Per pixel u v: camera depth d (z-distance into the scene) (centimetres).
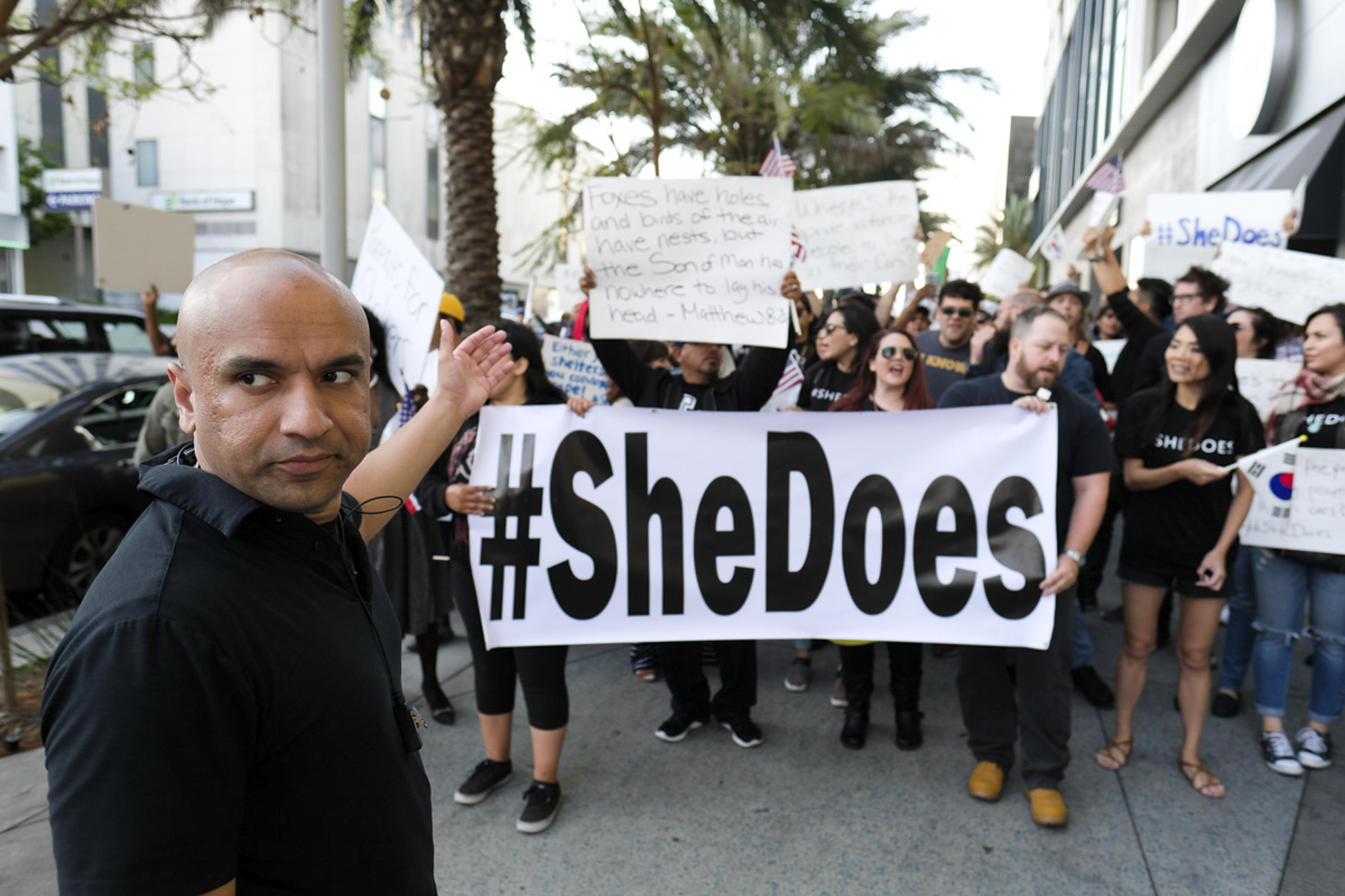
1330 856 258
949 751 327
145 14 503
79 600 459
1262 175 959
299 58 2634
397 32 2575
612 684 392
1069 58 2931
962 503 289
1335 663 312
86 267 2897
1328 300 405
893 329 324
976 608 287
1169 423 296
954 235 505
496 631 288
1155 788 299
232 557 94
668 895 241
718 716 332
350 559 116
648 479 297
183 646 86
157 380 523
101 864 81
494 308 651
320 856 101
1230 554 295
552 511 294
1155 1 1739
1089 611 503
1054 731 279
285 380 94
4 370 483
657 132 962
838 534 298
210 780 87
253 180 2723
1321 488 304
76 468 462
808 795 294
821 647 449
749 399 313
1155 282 545
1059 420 284
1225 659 362
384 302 324
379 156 2977
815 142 1686
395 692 117
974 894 241
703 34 1026
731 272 289
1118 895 240
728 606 299
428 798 122
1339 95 834
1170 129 1583
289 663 95
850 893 242
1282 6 952
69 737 83
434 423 150
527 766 315
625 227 289
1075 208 2778
